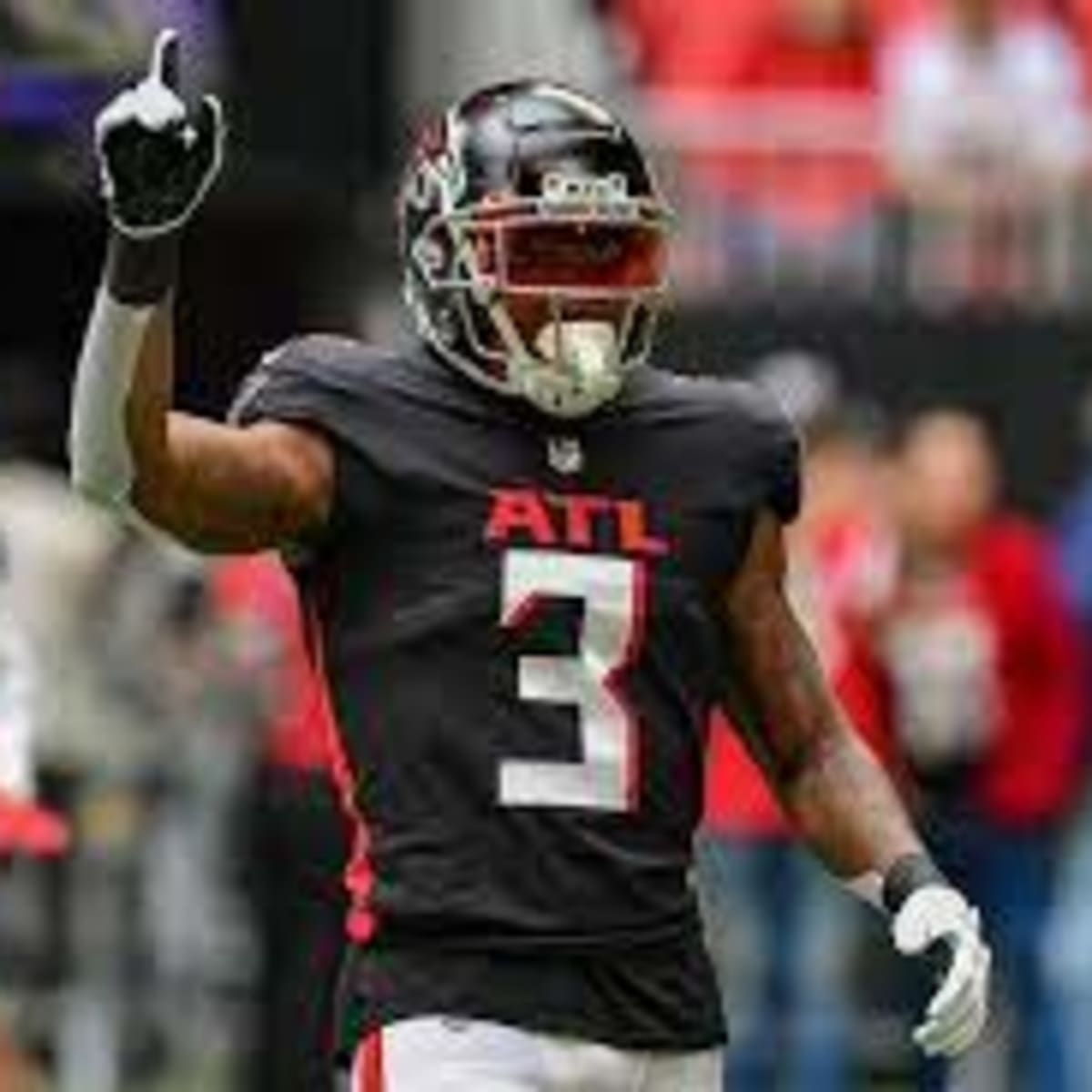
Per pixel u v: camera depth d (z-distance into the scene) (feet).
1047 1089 125.08
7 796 83.20
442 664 65.92
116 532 121.80
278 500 65.57
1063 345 141.49
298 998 105.29
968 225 144.15
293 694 119.85
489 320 66.39
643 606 66.44
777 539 68.28
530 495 66.44
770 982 124.88
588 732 65.98
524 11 150.51
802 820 68.39
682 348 141.59
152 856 122.42
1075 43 145.59
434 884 65.36
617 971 65.62
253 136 142.61
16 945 120.26
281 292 145.48
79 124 139.44
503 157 66.23
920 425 127.13
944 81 144.56
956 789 122.11
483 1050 65.10
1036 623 122.42
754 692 68.49
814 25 145.18
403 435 66.44
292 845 103.60
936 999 66.13
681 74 145.89
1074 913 124.77
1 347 146.00
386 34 143.84
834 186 144.66
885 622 120.98
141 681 122.01
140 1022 123.03
